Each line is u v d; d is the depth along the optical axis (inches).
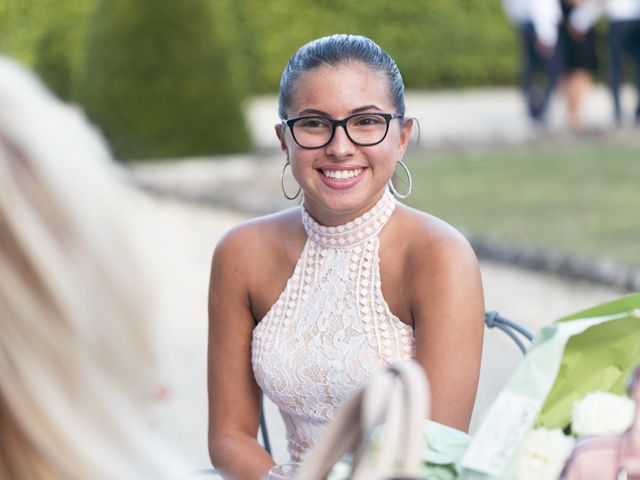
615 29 552.1
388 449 60.1
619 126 557.6
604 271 294.0
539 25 546.9
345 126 105.8
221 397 116.0
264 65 754.2
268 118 653.9
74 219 50.8
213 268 117.8
